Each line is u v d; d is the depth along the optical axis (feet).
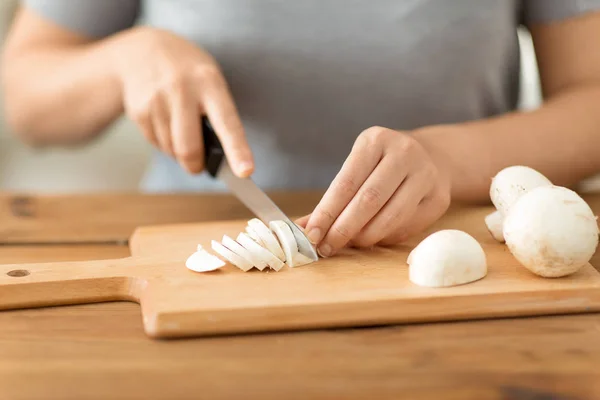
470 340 1.98
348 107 2.95
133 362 1.91
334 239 2.20
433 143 2.51
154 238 2.36
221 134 2.40
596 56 2.90
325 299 2.04
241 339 1.99
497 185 2.29
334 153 3.02
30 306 2.10
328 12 2.86
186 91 2.48
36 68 3.01
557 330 2.02
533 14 3.00
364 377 1.87
